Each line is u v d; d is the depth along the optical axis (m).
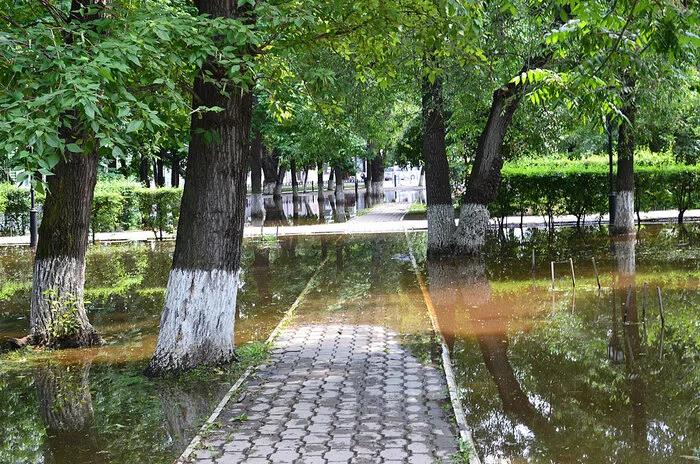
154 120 6.98
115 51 7.14
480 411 7.42
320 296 14.45
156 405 7.75
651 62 14.38
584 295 13.65
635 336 10.42
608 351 9.66
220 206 9.20
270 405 7.43
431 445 6.20
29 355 10.26
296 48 9.89
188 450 6.20
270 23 8.59
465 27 9.72
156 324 12.45
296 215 39.41
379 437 6.42
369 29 9.78
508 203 27.20
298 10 8.68
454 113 18.39
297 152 36.28
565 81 7.96
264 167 58.62
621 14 6.88
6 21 8.37
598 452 6.22
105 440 6.78
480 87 16.28
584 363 9.12
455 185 32.94
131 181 30.19
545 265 17.72
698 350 9.57
